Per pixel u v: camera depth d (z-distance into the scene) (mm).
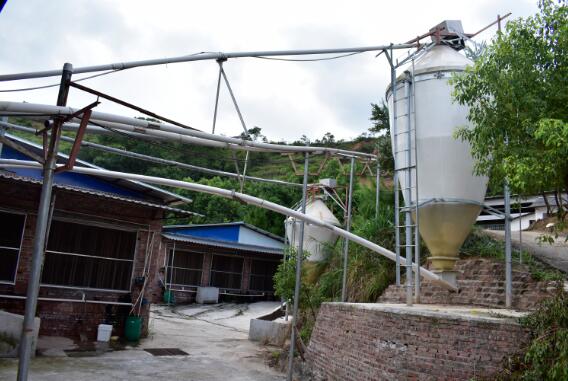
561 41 6441
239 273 31000
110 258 15781
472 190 10664
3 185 13930
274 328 16297
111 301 15617
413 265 11008
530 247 14062
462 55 11383
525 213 26344
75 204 15133
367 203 19297
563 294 6926
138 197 16391
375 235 15984
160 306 26688
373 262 15375
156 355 13328
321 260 19391
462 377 7164
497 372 6891
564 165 6102
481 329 7215
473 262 12445
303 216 11203
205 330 19188
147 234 16578
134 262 16234
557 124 5750
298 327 15039
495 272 11688
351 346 9367
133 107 6859
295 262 13953
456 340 7379
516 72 6734
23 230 14227
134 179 10023
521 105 6688
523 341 6895
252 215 38969
